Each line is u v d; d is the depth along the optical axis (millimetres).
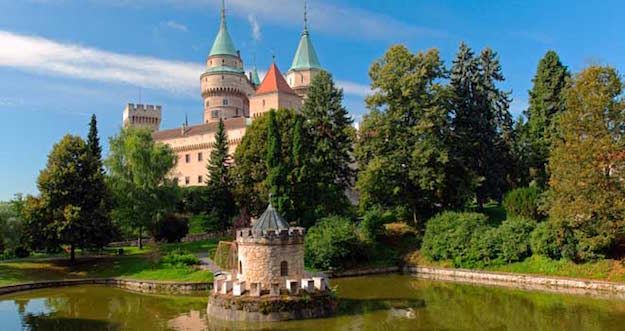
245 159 59156
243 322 26188
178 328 25953
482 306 30469
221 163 64375
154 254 47719
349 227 47312
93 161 51250
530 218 45562
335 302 28547
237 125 85562
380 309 29594
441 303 31516
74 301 35406
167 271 43406
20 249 56906
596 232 37000
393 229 53812
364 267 46750
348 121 62375
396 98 52531
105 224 48812
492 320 26781
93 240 48406
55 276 44531
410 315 28016
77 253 56656
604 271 36562
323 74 62562
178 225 59031
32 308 32969
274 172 51406
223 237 61438
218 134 66250
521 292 35125
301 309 26797
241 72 106625
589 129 38125
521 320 26672
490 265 42844
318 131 61156
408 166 51594
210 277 41156
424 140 50156
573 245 38438
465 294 34750
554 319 26703
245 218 55594
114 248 59156
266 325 25516
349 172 62250
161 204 57156
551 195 41781
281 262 28000
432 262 46781
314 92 62438
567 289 35969
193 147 90688
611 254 38125
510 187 59062
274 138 52281
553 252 39719
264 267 27719
